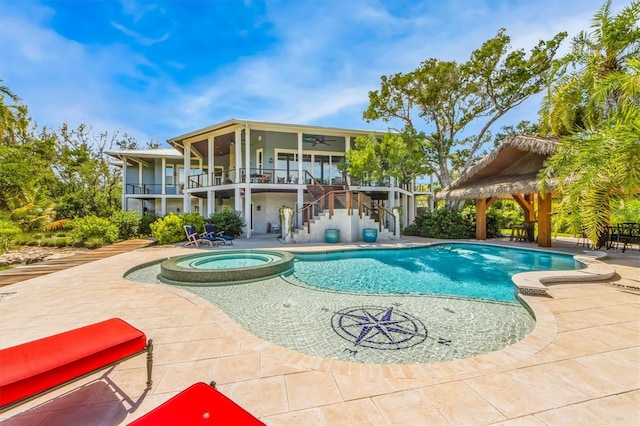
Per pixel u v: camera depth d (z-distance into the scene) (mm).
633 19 6449
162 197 19906
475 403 2080
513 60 14086
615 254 8688
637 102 3875
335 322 4176
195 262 7969
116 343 2139
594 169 3621
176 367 2617
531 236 12039
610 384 2299
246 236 14094
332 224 12469
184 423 1488
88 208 19281
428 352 3332
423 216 15445
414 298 5223
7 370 1753
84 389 2291
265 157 17438
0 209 14586
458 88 15273
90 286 5445
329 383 2355
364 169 13180
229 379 2420
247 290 5738
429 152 18172
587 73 7047
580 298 4594
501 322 4133
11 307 4250
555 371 2492
